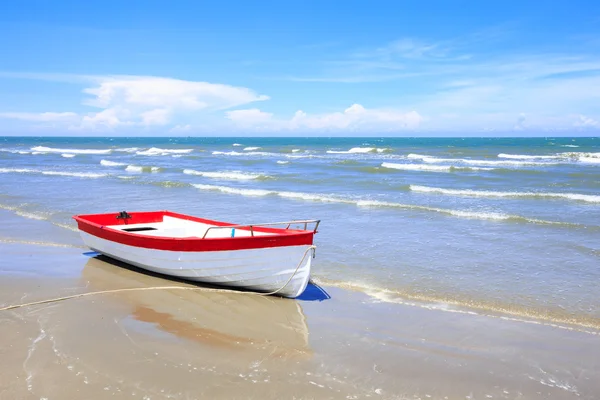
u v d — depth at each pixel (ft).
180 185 76.33
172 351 18.84
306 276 24.68
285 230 28.25
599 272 29.78
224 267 26.27
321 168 106.83
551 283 27.68
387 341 20.06
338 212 51.29
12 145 278.26
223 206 55.21
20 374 16.74
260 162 127.24
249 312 23.50
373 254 33.94
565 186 72.54
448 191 66.90
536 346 19.69
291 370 17.44
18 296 25.17
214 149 208.23
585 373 17.49
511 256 33.53
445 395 15.99
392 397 15.79
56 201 57.93
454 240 38.37
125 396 15.47
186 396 15.55
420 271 29.96
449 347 19.54
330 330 21.21
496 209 53.01
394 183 77.10
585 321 22.25
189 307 24.08
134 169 108.58
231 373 17.12
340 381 16.70
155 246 28.22
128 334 20.47
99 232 31.63
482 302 24.66
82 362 17.71
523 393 16.19
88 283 27.63
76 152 186.91
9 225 43.32
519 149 178.50
